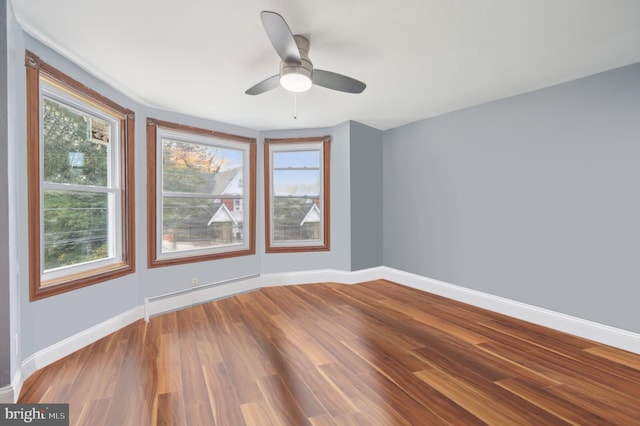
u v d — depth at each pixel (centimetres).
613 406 172
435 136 390
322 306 345
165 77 261
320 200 448
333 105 343
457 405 173
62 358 226
